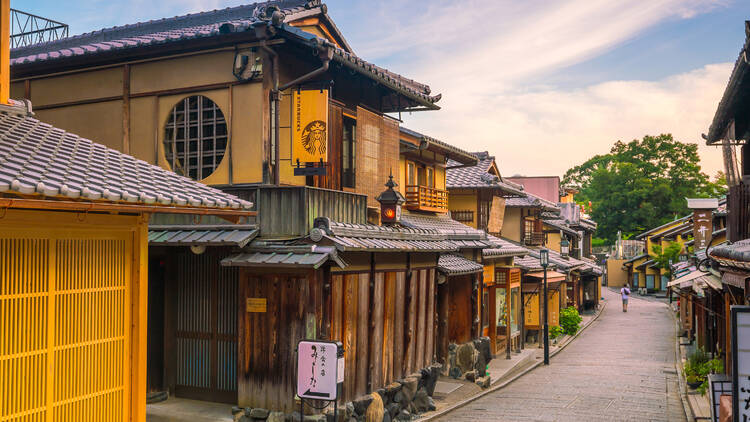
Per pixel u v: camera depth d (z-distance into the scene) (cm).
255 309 1128
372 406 1229
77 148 831
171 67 1327
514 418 1445
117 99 1373
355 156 1476
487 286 2272
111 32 1720
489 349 1988
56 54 1373
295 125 1241
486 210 2775
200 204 776
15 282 677
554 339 3039
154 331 1277
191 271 1279
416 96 1603
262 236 1179
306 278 1093
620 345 2989
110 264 783
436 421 1407
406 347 1425
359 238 1205
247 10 1563
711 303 1989
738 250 1009
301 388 967
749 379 743
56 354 719
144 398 816
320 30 1475
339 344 956
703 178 8000
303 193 1159
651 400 1688
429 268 1553
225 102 1277
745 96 1307
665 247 6575
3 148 720
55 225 712
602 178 8088
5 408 669
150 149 1341
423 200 2122
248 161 1248
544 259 2464
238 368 1143
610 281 7819
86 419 753
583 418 1459
